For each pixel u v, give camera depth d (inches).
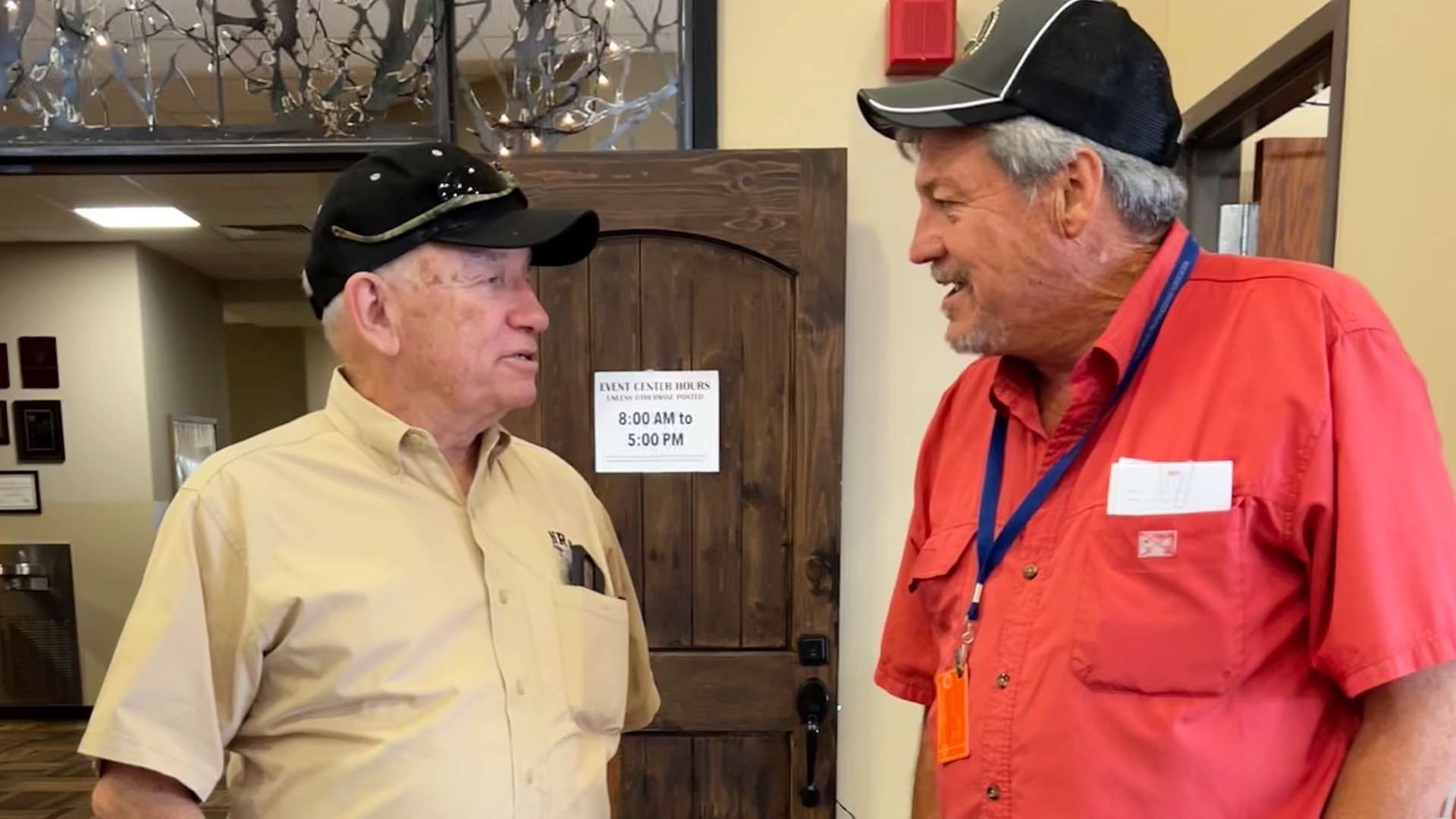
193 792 34.4
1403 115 47.0
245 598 35.6
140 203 161.9
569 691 40.3
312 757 35.7
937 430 44.4
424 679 36.4
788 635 74.9
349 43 76.7
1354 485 27.1
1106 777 30.0
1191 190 79.3
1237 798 28.9
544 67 77.1
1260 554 28.8
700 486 74.4
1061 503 33.4
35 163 77.9
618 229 72.4
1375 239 49.4
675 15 76.6
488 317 38.2
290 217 174.7
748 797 74.8
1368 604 26.3
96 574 190.1
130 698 33.4
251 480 36.7
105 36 76.5
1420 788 26.3
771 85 76.7
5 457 189.5
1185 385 31.0
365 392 39.9
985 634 34.7
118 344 192.9
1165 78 32.5
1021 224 32.3
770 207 72.2
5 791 143.1
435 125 76.9
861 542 79.4
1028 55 31.7
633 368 73.7
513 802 36.6
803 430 72.9
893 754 80.0
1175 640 29.0
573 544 43.9
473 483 40.3
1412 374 28.5
